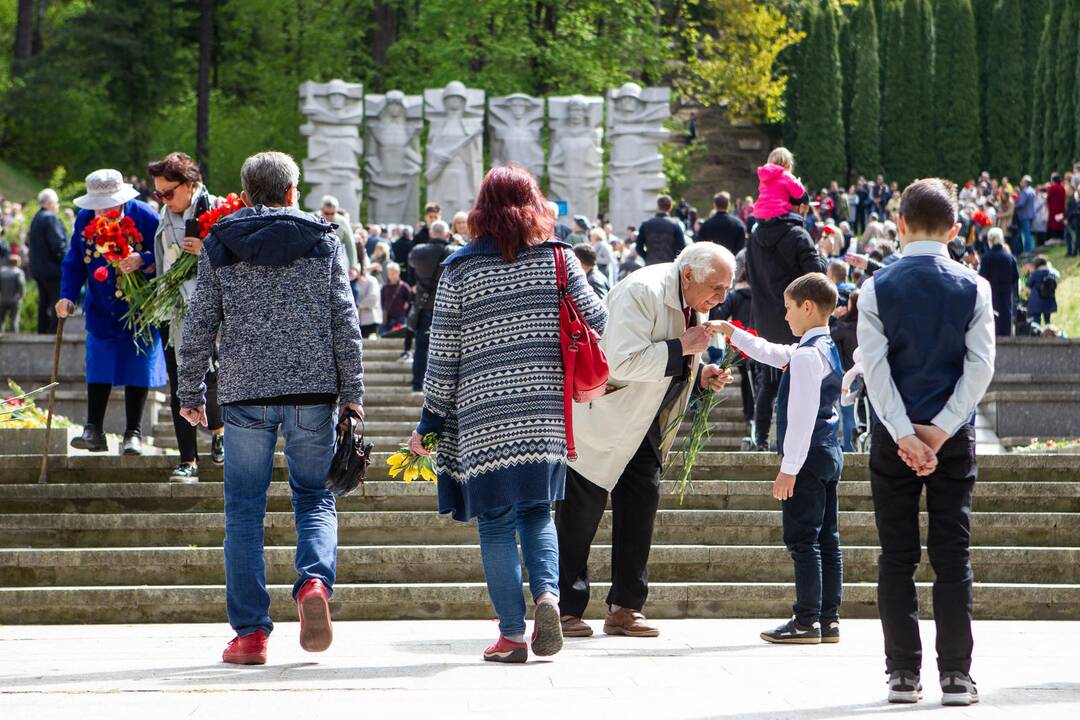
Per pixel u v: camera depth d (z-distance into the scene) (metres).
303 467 7.24
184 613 10.22
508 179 7.21
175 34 60.16
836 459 8.71
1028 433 20.61
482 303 7.11
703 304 8.16
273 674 6.97
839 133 76.25
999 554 11.20
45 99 57.41
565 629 8.86
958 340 6.33
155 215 11.78
